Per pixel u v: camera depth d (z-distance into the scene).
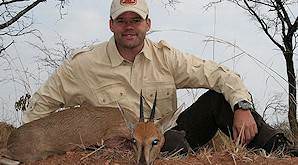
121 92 2.76
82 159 2.35
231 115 2.68
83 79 2.78
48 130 2.58
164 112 2.83
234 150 2.35
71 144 2.58
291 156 2.53
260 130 2.58
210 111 2.77
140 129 2.34
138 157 2.25
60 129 2.60
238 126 2.54
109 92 2.76
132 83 2.76
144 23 2.71
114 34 2.71
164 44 2.81
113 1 2.74
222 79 2.70
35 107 2.82
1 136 3.26
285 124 4.29
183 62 2.79
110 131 2.62
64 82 2.80
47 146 2.57
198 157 2.38
